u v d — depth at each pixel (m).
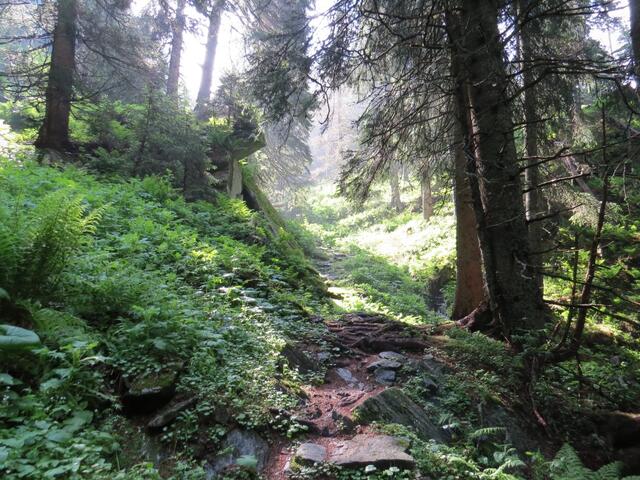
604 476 3.74
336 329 7.29
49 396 3.27
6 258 3.72
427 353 6.49
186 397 3.84
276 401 4.24
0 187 6.64
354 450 3.76
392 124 7.57
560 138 10.21
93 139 12.32
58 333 3.65
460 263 9.25
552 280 12.33
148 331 4.27
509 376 5.97
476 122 6.36
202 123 15.09
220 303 5.95
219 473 3.34
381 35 7.91
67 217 4.07
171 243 7.40
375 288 14.75
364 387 5.43
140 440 3.41
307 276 11.14
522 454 4.77
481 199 6.47
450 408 5.21
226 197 13.05
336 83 7.36
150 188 10.23
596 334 9.90
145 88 11.72
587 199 10.90
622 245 13.05
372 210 31.36
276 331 5.91
